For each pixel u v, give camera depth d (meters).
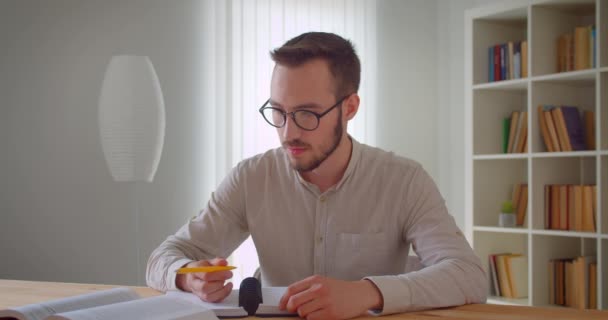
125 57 3.02
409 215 1.52
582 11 3.35
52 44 3.25
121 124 2.98
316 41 1.39
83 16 3.31
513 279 3.41
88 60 3.32
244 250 3.55
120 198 3.37
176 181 3.49
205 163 3.57
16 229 3.16
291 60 1.33
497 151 3.56
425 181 1.54
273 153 1.65
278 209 1.60
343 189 1.55
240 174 1.64
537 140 3.27
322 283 1.07
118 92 2.99
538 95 3.27
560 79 3.19
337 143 1.39
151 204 3.43
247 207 1.63
